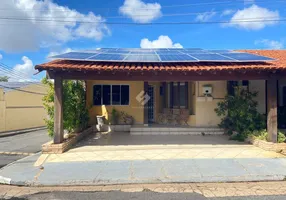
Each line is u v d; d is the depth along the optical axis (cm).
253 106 1198
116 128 1516
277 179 678
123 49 1439
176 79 971
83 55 1098
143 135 1349
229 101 1245
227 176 681
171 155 914
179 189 620
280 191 598
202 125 1416
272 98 965
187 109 1473
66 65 943
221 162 812
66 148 1002
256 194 579
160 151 978
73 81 1218
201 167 763
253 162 805
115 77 975
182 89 1517
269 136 972
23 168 780
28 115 2575
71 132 1212
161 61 991
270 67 916
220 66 970
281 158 848
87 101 1545
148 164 802
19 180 676
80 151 985
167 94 1599
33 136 1953
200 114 1417
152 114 1622
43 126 2822
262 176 680
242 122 1168
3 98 2230
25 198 573
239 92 1233
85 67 920
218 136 1285
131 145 1086
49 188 642
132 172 727
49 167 784
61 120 981
